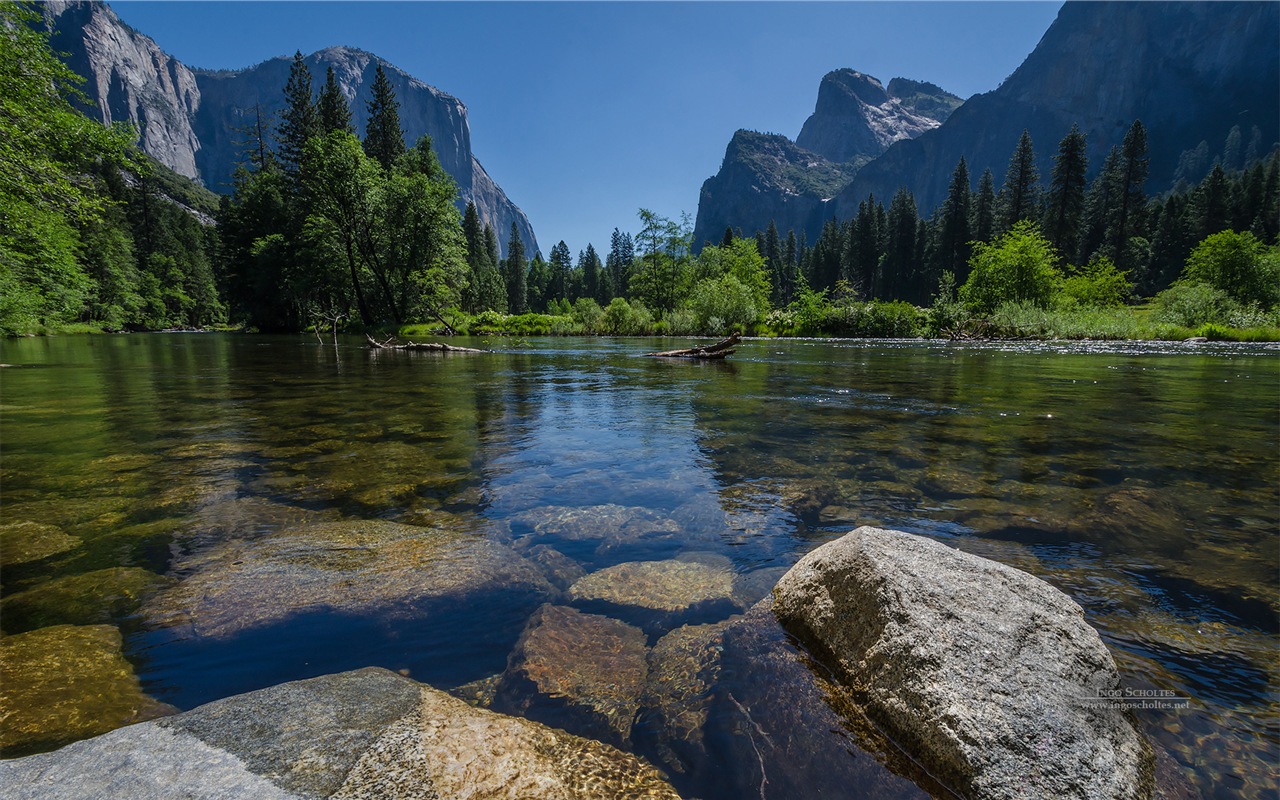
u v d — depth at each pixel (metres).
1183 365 12.90
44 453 4.73
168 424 6.01
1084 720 1.59
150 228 61.94
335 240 31.97
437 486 3.94
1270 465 4.34
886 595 1.89
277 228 39.81
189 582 2.47
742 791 1.47
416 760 1.43
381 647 2.07
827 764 1.56
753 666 1.97
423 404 7.46
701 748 1.61
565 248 107.44
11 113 12.03
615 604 2.42
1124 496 3.53
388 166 43.38
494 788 1.38
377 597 2.39
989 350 19.30
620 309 38.19
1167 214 70.94
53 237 20.17
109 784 1.28
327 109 41.97
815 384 9.64
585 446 5.09
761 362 14.70
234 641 2.07
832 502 3.60
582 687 1.88
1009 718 1.55
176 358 15.95
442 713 1.64
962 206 70.19
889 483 3.97
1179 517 3.25
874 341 27.19
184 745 1.42
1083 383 9.59
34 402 7.52
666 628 2.24
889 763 1.56
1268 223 62.84
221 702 1.63
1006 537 3.01
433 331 33.84
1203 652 2.00
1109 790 1.43
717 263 53.38
